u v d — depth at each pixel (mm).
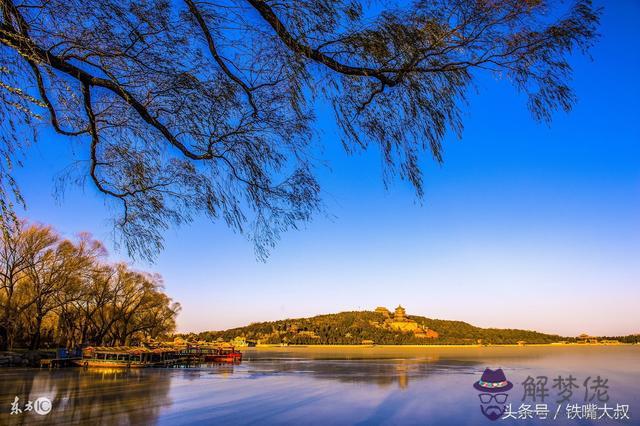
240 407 23625
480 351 152000
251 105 4359
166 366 54281
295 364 67438
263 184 4582
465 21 3676
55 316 56938
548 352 140250
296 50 3902
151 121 4418
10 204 3689
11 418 19234
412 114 4035
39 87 4078
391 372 50875
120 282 54031
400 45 3746
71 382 32344
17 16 3637
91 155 4852
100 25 3902
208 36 4078
